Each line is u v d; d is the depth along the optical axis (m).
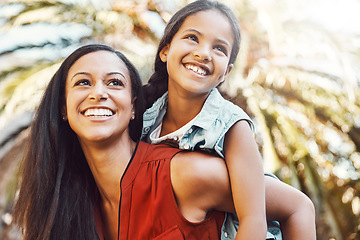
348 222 8.59
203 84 2.36
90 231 2.29
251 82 8.23
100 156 2.21
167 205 2.12
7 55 7.84
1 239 7.25
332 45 8.52
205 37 2.39
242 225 2.17
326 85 8.57
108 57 2.27
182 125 2.50
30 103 7.59
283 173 8.05
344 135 8.73
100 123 2.16
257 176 2.28
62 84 2.31
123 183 2.19
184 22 2.46
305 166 8.15
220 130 2.35
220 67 2.40
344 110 8.59
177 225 2.11
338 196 8.63
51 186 2.34
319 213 8.15
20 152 7.90
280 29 8.03
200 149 2.40
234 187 2.23
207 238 2.17
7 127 7.90
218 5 2.49
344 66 8.37
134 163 2.23
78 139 2.32
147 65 7.61
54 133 2.33
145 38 8.18
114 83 2.23
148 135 2.60
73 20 8.15
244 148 2.33
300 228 2.31
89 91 2.19
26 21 7.88
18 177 2.57
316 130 8.62
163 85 2.70
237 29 2.52
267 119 8.11
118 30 8.13
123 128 2.22
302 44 8.70
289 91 8.59
